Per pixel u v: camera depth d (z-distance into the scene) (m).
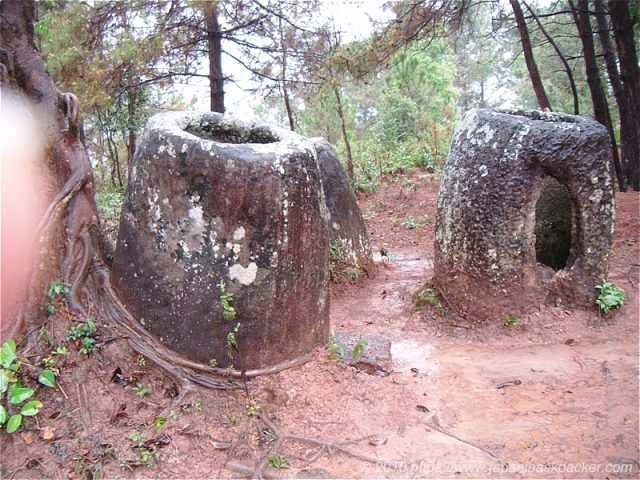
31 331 2.69
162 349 2.85
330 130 17.33
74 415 2.53
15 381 2.44
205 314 2.78
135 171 2.92
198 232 2.75
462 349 3.86
